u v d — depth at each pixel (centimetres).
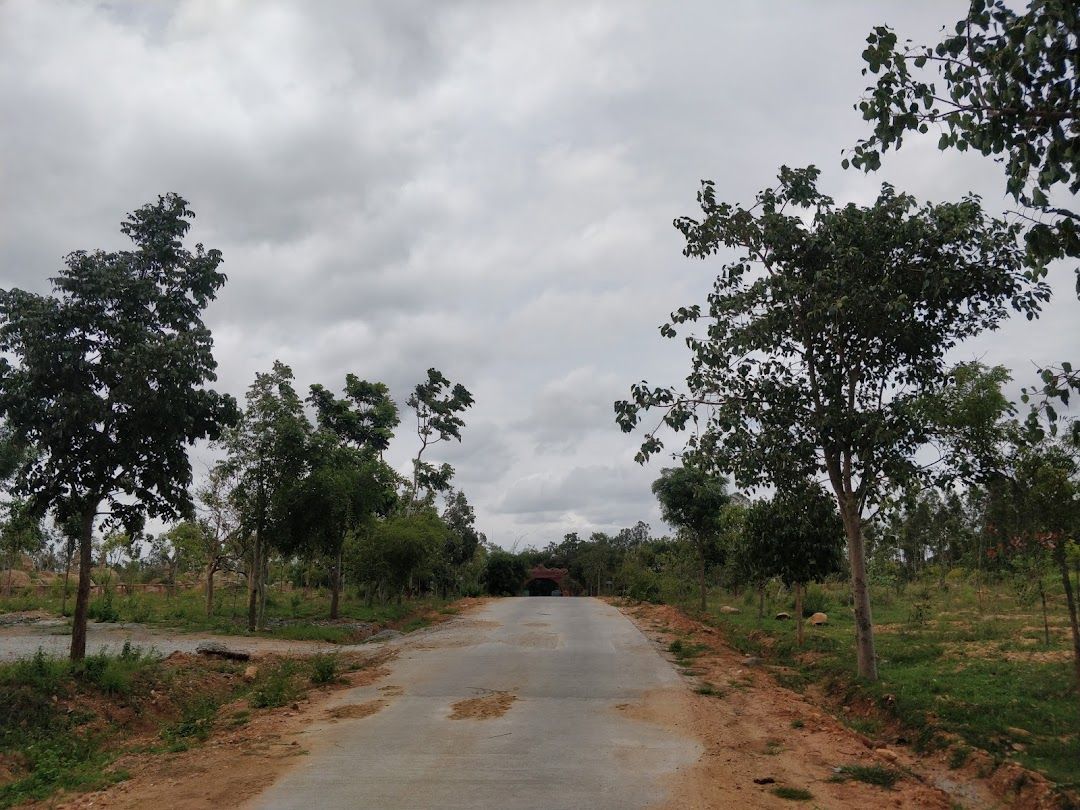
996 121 649
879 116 721
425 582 4344
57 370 1323
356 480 2666
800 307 1252
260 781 772
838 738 962
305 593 4191
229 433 2372
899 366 1245
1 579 4041
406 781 758
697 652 1788
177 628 2403
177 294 1490
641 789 727
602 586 7925
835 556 1800
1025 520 959
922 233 1135
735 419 1295
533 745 904
